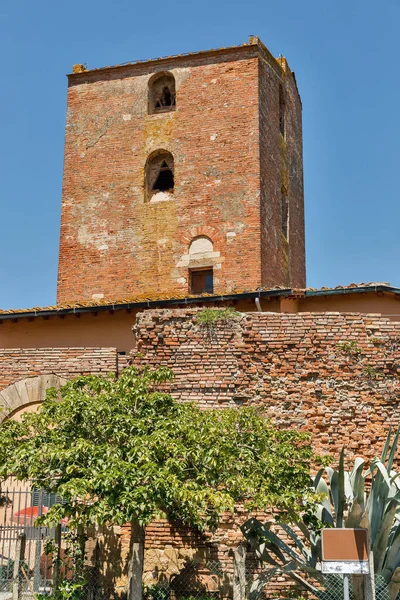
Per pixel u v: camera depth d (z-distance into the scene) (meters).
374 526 12.70
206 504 12.83
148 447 11.91
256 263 24.78
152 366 16.56
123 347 21.33
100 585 14.84
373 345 16.11
